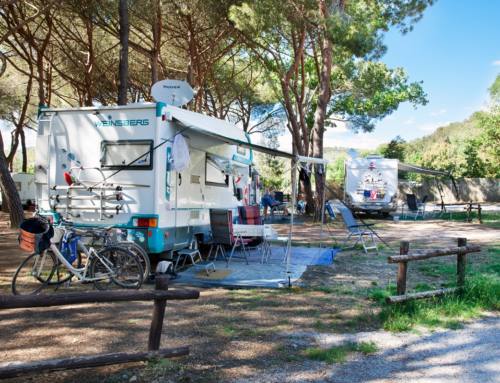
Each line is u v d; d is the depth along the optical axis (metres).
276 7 13.26
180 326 4.80
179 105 9.17
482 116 33.59
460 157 36.12
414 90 27.75
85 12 13.71
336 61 18.06
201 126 8.25
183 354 3.70
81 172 7.34
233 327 4.78
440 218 20.08
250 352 4.11
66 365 3.21
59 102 24.75
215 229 8.12
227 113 25.98
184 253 7.79
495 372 3.74
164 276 3.70
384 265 8.45
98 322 4.91
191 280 6.97
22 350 4.10
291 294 6.21
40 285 6.45
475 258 9.05
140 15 14.41
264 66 18.61
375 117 28.50
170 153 7.31
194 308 5.48
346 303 5.75
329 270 7.94
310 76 25.30
